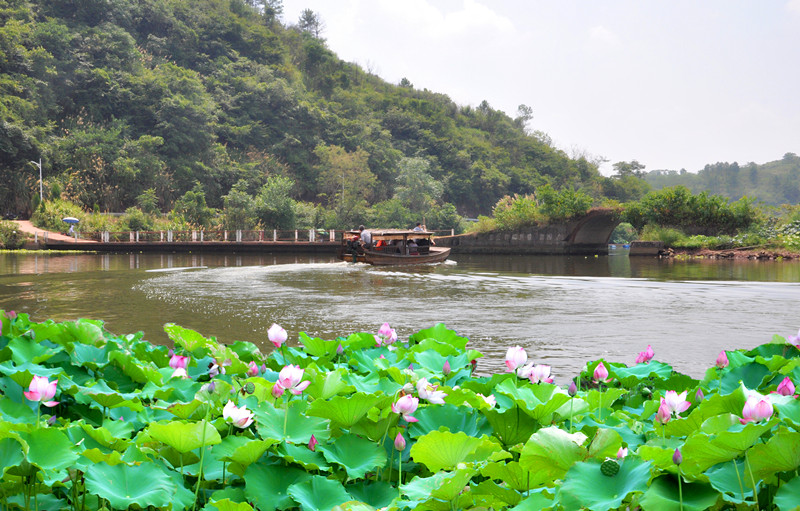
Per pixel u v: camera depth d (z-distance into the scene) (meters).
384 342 3.78
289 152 89.38
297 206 62.59
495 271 23.06
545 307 11.78
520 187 116.88
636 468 1.62
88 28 81.44
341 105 111.75
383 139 104.44
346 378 2.68
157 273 20.00
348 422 2.12
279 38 124.19
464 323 9.62
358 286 16.09
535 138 145.62
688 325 9.45
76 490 1.82
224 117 88.25
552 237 44.38
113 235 42.34
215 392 2.46
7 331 3.36
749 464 1.61
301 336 3.65
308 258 32.03
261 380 2.59
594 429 2.17
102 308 11.05
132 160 65.31
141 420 2.44
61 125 69.56
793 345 3.50
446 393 2.40
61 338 3.37
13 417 2.27
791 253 33.50
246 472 1.87
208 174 74.12
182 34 100.00
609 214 42.31
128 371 2.88
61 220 45.53
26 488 1.83
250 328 8.93
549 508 1.58
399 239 27.86
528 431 2.21
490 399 2.27
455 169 110.75
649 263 29.64
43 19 80.94
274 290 14.73
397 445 1.95
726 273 22.05
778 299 13.29
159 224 50.56
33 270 21.23
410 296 13.66
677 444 1.98
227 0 123.62
